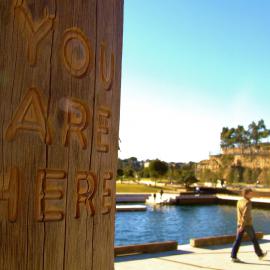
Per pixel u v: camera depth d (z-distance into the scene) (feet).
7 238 4.73
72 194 5.41
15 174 4.84
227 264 25.54
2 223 4.71
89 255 5.63
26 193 4.91
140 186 208.44
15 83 4.89
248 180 312.50
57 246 5.17
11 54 4.87
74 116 5.45
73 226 5.40
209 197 157.69
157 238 79.05
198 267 24.50
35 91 5.05
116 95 6.40
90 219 5.67
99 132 5.89
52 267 5.11
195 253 28.76
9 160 4.81
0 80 4.78
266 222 106.32
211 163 359.66
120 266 24.02
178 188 206.59
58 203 5.21
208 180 291.38
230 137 371.97
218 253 28.96
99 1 5.92
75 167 5.46
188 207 141.69
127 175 268.41
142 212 117.60
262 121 357.61
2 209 4.73
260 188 220.84
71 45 5.44
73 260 5.37
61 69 5.31
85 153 5.61
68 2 5.43
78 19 5.55
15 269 4.77
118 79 6.50
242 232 26.55
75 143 5.47
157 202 142.51
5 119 4.80
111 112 6.22
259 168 320.29
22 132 4.92
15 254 4.78
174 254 28.17
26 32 4.99
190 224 100.48
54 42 5.25
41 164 5.07
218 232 90.17
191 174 217.97
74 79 5.47
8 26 4.86
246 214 26.78
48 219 5.10
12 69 4.87
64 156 5.32
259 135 353.72
